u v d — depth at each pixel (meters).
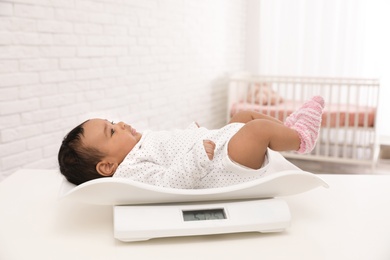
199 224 0.78
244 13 4.31
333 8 3.90
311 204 0.95
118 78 2.55
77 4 2.18
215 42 3.78
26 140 1.96
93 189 0.76
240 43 4.32
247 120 1.14
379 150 3.74
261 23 4.25
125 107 2.64
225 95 4.11
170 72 3.11
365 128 3.33
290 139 0.94
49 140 2.09
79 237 0.80
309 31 4.03
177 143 1.02
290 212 0.89
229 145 0.94
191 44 3.37
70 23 2.15
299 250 0.74
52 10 2.03
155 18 2.87
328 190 1.04
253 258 0.72
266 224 0.79
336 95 4.02
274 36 4.20
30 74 1.94
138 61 2.73
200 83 3.58
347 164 3.65
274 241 0.78
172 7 3.05
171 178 0.91
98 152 0.98
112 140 0.99
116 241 0.78
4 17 1.79
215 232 0.78
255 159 0.93
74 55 2.20
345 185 1.07
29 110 1.96
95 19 2.32
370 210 0.92
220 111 4.04
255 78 4.14
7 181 1.11
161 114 3.04
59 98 2.13
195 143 0.97
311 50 4.05
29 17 1.91
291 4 4.07
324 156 3.47
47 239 0.79
